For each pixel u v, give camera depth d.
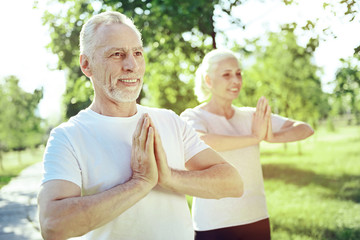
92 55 1.78
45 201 1.55
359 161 14.76
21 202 10.78
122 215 1.70
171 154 1.89
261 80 17.33
